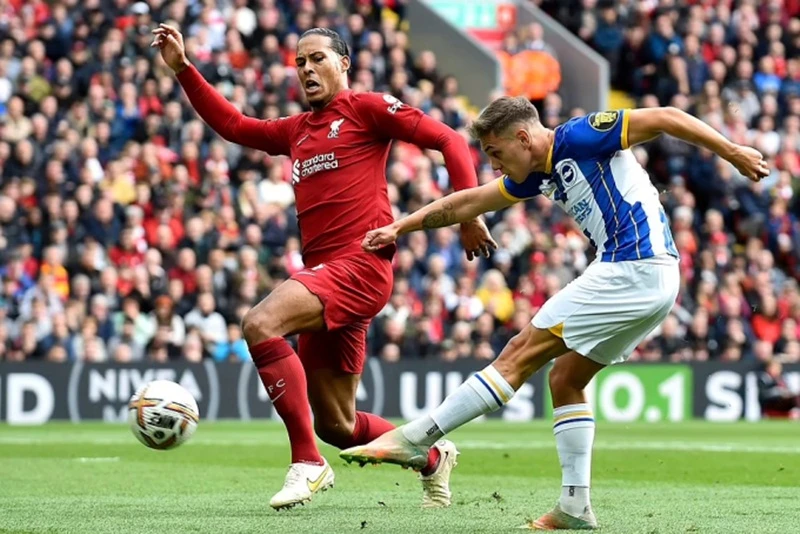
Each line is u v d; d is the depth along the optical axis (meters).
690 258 47.28
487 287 43.41
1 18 44.47
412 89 49.44
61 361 38.19
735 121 52.66
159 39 17.08
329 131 16.12
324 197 16.06
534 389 43.25
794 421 43.09
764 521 14.70
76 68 44.34
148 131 43.69
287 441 30.38
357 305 15.80
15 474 21.33
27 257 39.41
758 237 49.72
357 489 19.02
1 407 37.81
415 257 43.03
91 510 15.67
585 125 13.48
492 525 14.05
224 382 39.53
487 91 53.44
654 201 13.58
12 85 43.34
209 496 17.62
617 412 43.50
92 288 39.50
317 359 16.25
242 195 42.62
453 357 41.84
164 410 15.73
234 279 40.47
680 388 43.84
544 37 55.84
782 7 57.03
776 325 46.69
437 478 16.19
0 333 38.16
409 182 45.16
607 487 19.95
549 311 13.72
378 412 40.59
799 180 52.03
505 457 25.92
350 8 51.75
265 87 46.19
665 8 55.72
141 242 40.56
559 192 13.80
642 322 13.54
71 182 41.16
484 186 14.31
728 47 55.22
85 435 32.56
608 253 13.59
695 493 18.80
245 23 47.62
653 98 53.19
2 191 40.59
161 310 39.22
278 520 14.51
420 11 54.69
